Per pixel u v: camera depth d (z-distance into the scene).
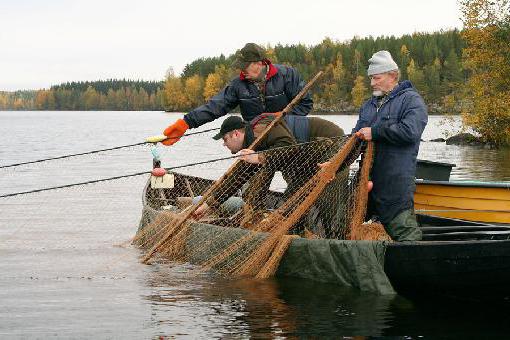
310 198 8.06
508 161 24.95
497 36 32.03
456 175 20.11
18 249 9.73
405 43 131.12
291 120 8.90
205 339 5.99
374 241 7.40
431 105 108.50
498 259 6.64
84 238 10.55
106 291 7.54
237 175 8.75
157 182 11.06
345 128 49.62
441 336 6.05
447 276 6.96
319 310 6.76
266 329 6.24
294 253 7.99
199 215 9.21
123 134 56.12
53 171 22.00
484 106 32.44
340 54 115.94
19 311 6.85
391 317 6.57
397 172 7.55
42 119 126.31
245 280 7.96
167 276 8.20
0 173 21.33
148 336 6.09
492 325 6.35
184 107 162.50
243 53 9.38
